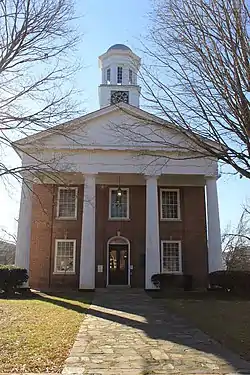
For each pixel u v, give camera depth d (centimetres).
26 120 1217
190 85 1052
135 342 1032
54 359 834
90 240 2489
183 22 941
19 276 2364
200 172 2606
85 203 2523
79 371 752
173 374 742
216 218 2578
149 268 2481
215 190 2609
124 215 2897
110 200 2911
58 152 2506
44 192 2870
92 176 2564
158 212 2812
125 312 1606
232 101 911
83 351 916
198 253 2869
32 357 838
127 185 2941
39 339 1012
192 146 1367
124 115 2428
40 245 2814
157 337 1103
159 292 2412
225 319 1416
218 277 2397
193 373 750
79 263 2794
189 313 1579
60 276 2773
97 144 2561
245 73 891
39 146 2119
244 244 4116
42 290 2630
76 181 2888
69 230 2845
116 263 2827
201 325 1306
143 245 2839
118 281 2797
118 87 3172
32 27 1105
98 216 2866
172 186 2975
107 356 876
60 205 2886
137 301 1991
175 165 2595
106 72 3259
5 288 2341
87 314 1531
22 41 1109
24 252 2472
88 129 2583
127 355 889
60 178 1923
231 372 761
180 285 2536
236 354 913
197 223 2923
